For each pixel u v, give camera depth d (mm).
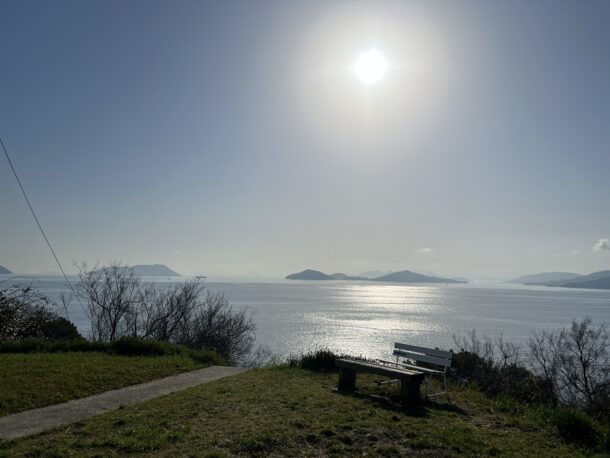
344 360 10508
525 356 30734
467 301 169125
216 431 7141
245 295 168500
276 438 6824
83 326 44219
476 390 11742
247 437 6816
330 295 199000
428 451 6598
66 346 15359
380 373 9594
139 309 23094
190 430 7184
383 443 6840
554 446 7168
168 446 6500
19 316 19172
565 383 20219
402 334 59219
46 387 10133
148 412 8258
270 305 114250
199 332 23109
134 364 13250
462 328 68125
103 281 23656
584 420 7789
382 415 8195
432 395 9922
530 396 12789
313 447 6629
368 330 63344
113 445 6539
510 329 67000
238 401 9008
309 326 67125
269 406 8609
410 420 7988
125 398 9812
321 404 8789
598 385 19078
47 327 22234
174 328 22953
